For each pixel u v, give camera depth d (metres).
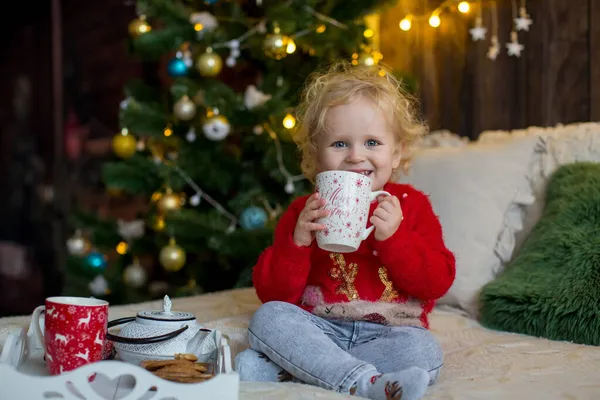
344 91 1.56
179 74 2.74
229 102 2.68
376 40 3.12
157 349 1.21
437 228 1.62
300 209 1.59
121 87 5.24
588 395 1.18
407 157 1.79
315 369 1.26
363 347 1.41
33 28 6.23
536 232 1.97
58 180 5.93
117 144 2.78
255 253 2.62
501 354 1.54
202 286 2.98
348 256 1.56
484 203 2.08
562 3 2.59
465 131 2.85
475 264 2.02
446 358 1.55
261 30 2.74
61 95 5.98
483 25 2.79
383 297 1.53
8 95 6.57
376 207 1.48
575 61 2.57
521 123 2.70
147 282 3.36
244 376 1.35
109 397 1.03
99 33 5.50
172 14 2.72
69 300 1.19
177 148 2.89
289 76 2.94
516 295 1.79
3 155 6.60
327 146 1.57
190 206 3.00
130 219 4.96
